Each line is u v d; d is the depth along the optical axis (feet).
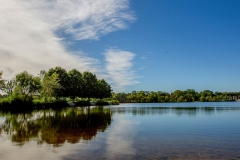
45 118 121.08
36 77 244.63
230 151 46.39
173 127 83.56
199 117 129.29
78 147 50.16
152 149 48.21
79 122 100.53
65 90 318.45
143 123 97.25
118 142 55.72
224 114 154.20
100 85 443.32
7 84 240.53
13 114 153.89
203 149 48.16
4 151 46.96
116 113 165.07
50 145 52.31
